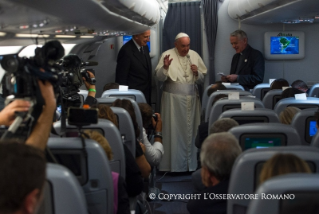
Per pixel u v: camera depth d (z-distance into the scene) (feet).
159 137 15.37
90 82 11.18
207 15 24.70
